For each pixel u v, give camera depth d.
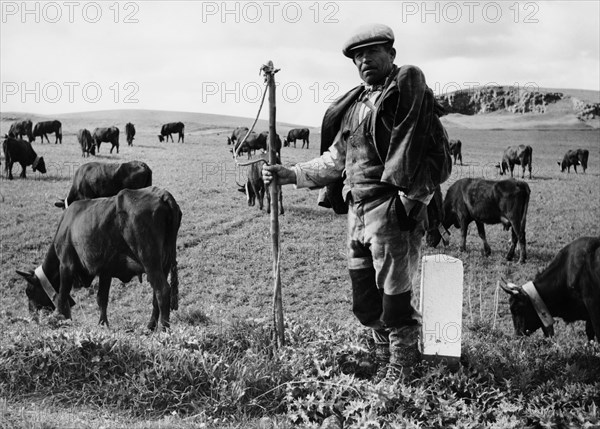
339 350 7.32
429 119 6.22
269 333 7.88
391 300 6.57
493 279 18.88
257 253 20.03
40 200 25.27
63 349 7.27
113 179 21.59
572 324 15.09
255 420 6.50
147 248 11.09
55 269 12.74
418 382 6.70
